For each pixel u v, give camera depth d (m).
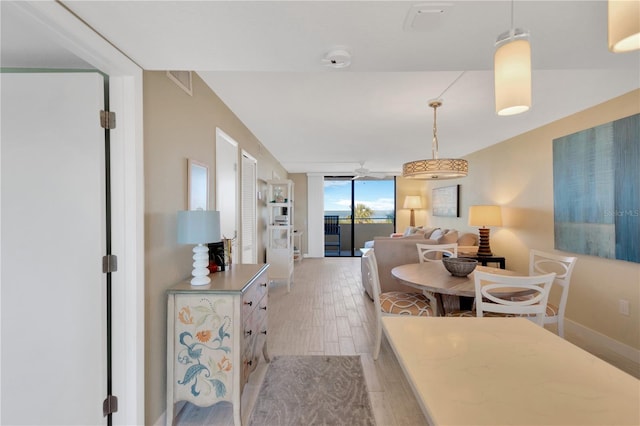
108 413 1.52
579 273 3.00
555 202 3.30
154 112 1.73
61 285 1.45
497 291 2.02
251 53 1.51
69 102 1.46
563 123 3.23
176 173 1.96
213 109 2.57
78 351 1.46
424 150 4.98
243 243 3.61
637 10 0.56
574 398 0.70
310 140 4.33
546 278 1.75
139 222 1.55
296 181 8.08
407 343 0.99
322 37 1.38
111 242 1.52
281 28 1.30
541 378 0.79
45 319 1.45
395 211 8.16
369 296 4.31
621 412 0.65
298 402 1.99
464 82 2.39
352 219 8.45
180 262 2.00
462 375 0.80
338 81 2.38
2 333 1.44
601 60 1.63
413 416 1.86
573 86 2.41
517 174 4.02
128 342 1.53
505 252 4.29
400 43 1.43
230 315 1.74
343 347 2.76
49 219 1.45
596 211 2.78
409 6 1.15
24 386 1.45
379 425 1.79
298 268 6.52
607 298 2.71
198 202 2.27
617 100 2.62
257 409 1.92
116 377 1.53
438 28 1.30
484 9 1.17
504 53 0.91
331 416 1.86
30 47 1.46
